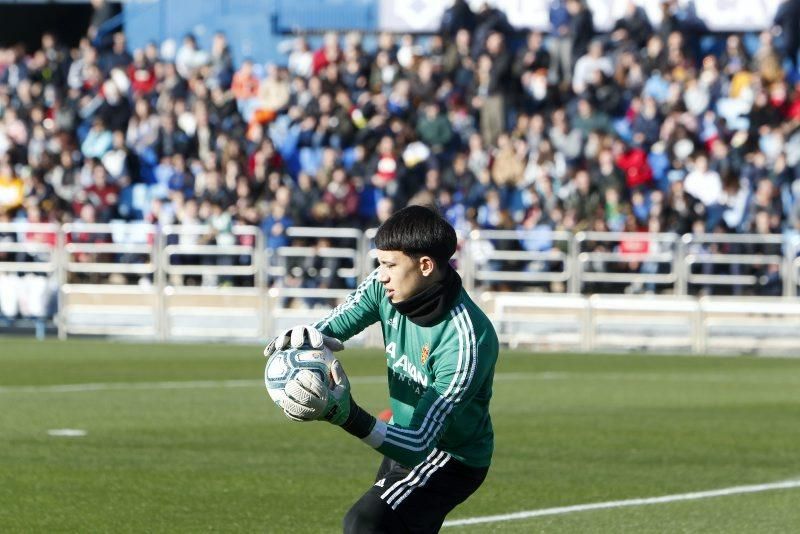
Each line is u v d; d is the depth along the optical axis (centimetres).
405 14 7931
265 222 6394
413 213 1399
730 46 7206
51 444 3070
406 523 1438
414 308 1408
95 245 6294
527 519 2352
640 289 6141
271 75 7375
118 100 7319
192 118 7300
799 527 2328
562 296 5981
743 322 5859
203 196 6588
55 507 2378
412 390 1461
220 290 6228
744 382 4588
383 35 7381
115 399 3906
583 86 6900
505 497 2552
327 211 6412
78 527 2225
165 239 6275
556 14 7362
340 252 6209
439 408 1380
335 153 6600
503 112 6956
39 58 7869
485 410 1474
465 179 6538
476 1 7650
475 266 6106
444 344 1409
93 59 7719
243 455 2944
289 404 1291
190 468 2783
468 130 7012
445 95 7038
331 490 2569
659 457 3023
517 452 3061
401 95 7044
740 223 6312
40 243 6519
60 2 8519
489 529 2267
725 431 3422
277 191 6469
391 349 1480
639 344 5922
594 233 6106
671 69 7075
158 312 6259
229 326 6225
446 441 1457
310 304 6234
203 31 8206
